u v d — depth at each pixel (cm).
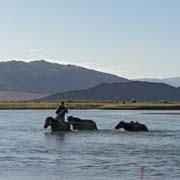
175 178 2741
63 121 6419
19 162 3328
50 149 4200
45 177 2727
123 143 4828
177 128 7375
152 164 3284
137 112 16050
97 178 2712
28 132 6253
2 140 5081
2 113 14650
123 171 2967
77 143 4781
